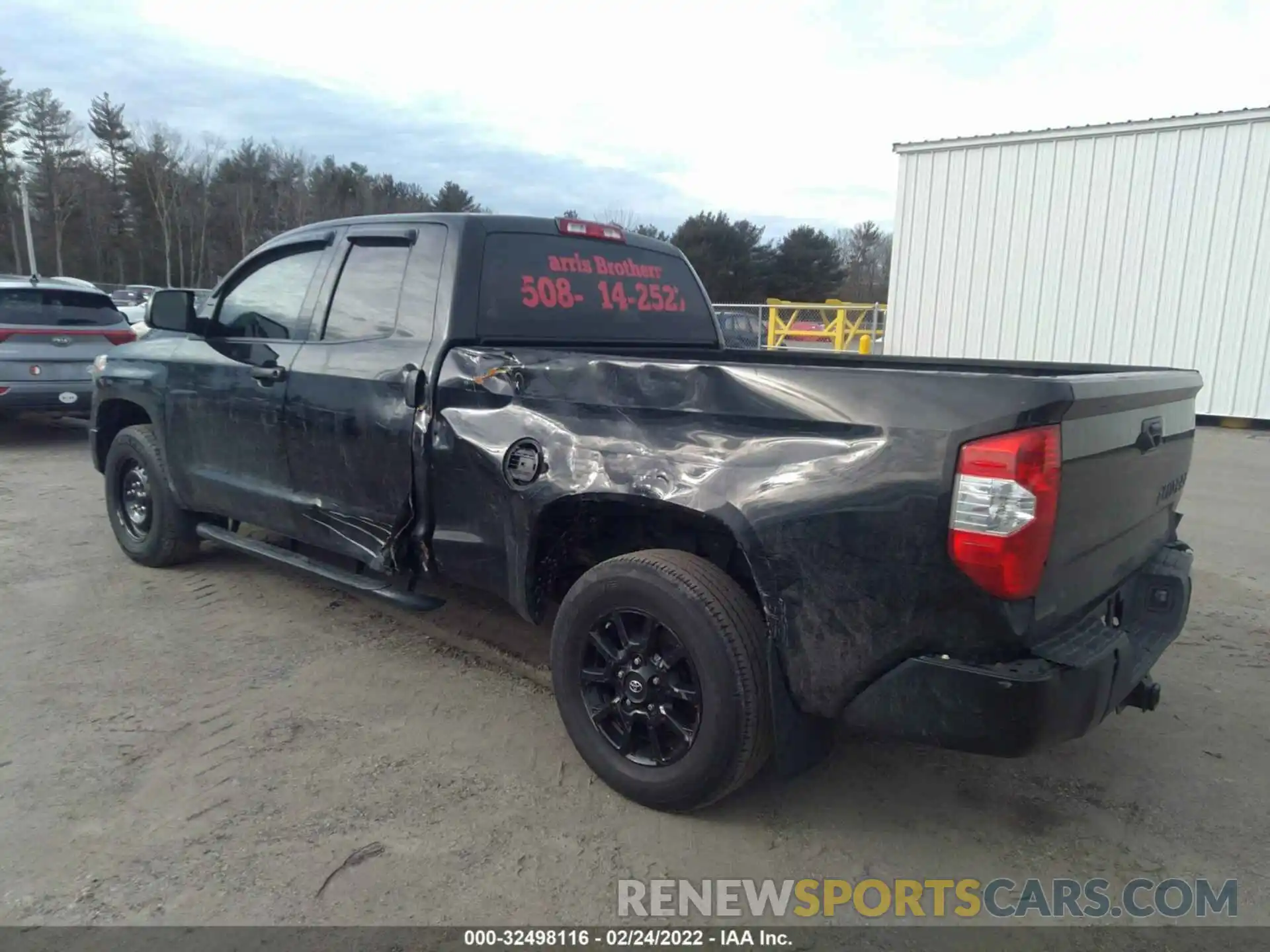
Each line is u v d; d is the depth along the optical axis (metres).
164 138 68.06
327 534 4.06
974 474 2.29
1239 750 3.49
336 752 3.31
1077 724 2.42
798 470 2.57
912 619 2.42
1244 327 12.08
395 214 3.95
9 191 62.38
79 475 8.45
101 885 2.55
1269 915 2.55
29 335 9.35
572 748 3.39
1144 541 3.12
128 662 4.09
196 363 4.68
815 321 24.31
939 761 3.38
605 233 4.29
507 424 3.28
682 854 2.78
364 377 3.76
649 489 2.85
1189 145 12.12
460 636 4.45
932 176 14.23
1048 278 13.41
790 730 2.73
